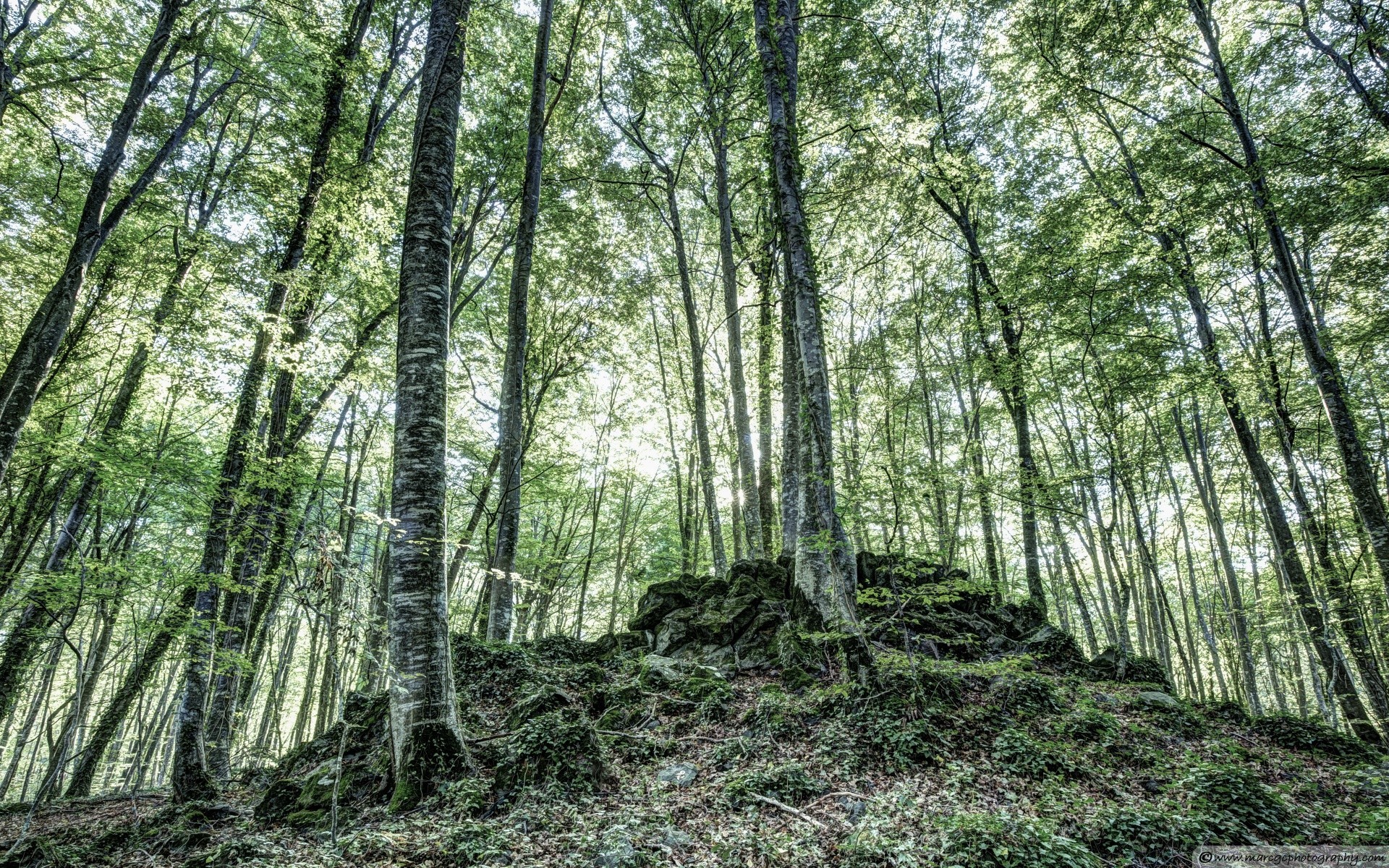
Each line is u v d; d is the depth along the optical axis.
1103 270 13.73
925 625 11.70
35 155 13.09
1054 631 12.57
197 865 6.26
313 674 23.08
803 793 6.50
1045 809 5.89
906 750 7.20
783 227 11.32
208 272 12.39
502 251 21.28
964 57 19.27
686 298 20.89
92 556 11.05
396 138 17.83
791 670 9.86
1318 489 16.45
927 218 19.45
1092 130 17.59
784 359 13.67
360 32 13.73
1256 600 21.67
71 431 13.62
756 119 18.27
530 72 19.44
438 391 7.86
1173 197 14.26
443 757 6.93
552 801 6.46
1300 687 22.44
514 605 13.58
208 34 11.42
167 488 11.95
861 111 14.89
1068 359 17.50
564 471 24.38
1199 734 8.98
